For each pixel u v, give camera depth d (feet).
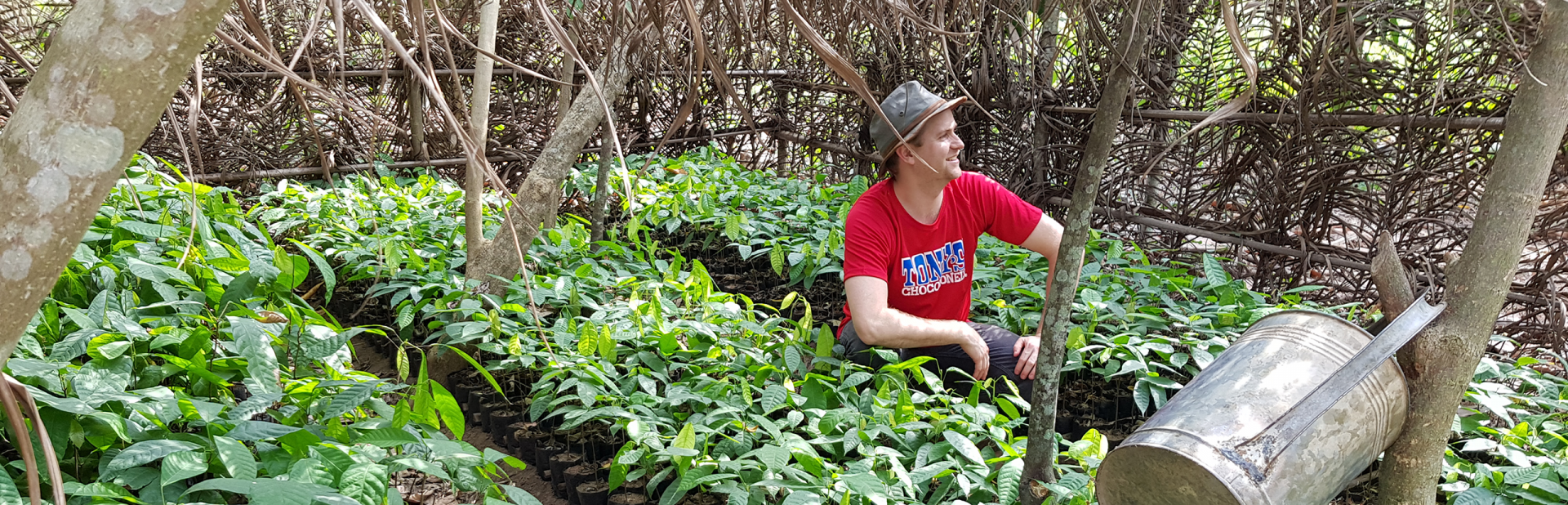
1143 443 5.05
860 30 5.41
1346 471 5.04
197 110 3.58
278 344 8.18
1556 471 7.16
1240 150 13.65
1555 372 10.93
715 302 11.56
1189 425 5.01
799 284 15.46
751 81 21.35
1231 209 14.29
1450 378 5.04
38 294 2.22
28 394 2.62
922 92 9.02
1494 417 9.60
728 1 4.78
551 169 12.27
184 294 9.17
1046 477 6.93
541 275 12.18
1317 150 12.62
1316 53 11.76
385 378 12.36
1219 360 5.53
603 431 9.67
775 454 7.29
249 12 3.36
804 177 22.31
